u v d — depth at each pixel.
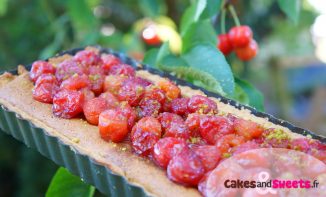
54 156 0.32
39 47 0.80
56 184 0.37
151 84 0.34
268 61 1.04
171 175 0.27
